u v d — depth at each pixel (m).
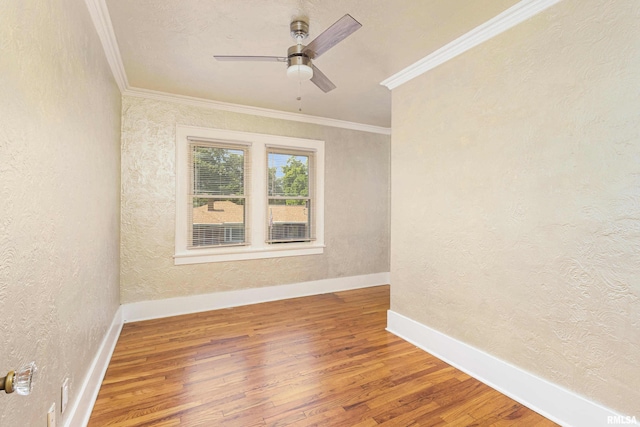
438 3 1.92
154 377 2.21
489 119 2.16
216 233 3.77
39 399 1.19
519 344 1.99
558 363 1.79
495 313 2.13
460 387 2.12
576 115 1.71
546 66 1.84
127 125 3.28
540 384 1.86
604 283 1.60
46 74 1.24
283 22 2.12
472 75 2.28
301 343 2.78
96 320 2.08
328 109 3.97
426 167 2.69
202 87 3.23
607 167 1.59
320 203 4.43
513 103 2.02
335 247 4.58
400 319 2.96
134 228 3.32
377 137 4.96
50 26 1.28
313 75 2.21
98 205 2.14
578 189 1.70
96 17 1.97
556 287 1.80
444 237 2.52
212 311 3.63
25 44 1.07
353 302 4.02
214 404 1.91
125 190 3.27
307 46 1.96
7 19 0.95
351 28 1.73
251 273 3.95
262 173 4.02
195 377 2.21
